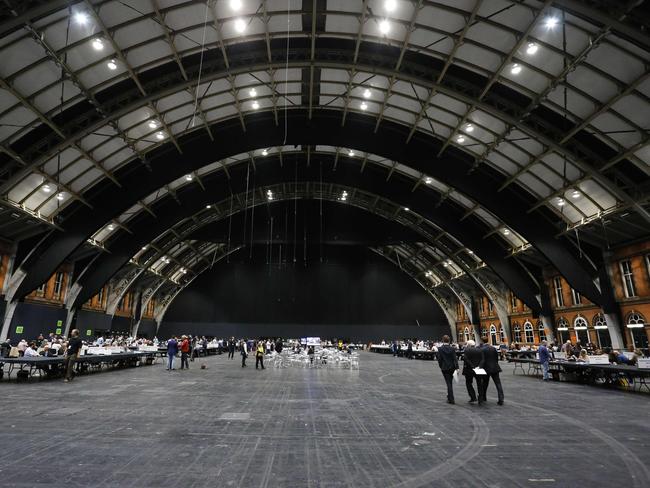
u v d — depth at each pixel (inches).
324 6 666.8
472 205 1154.0
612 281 956.0
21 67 609.9
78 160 860.6
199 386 534.0
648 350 859.4
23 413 329.1
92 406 366.0
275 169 1301.7
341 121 1052.5
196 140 1040.2
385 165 1235.2
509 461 211.5
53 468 192.1
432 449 232.8
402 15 662.5
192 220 1491.1
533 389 565.6
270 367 942.4
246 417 321.4
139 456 213.0
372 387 552.4
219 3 637.3
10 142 705.6
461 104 846.5
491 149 903.1
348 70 822.5
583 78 641.6
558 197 920.9
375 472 191.8
